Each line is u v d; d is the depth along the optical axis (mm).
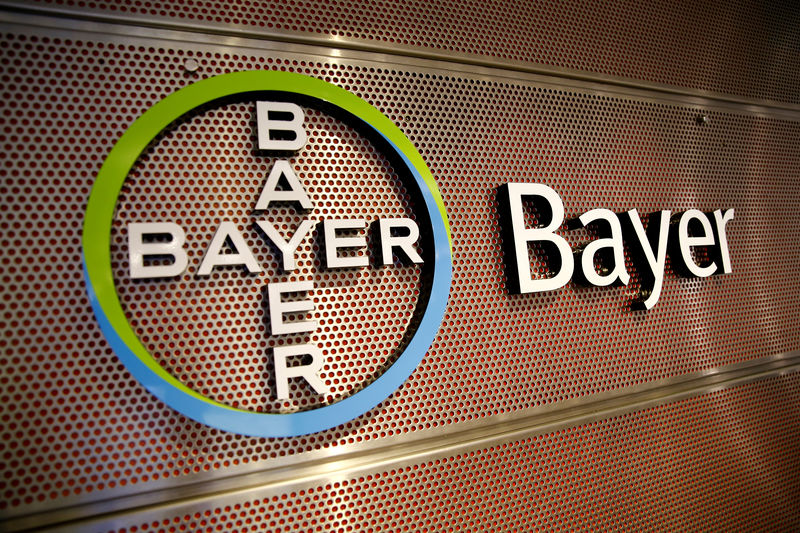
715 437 2549
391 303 1908
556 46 2295
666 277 2482
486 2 2150
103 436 1506
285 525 1688
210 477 1605
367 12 1941
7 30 1500
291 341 1750
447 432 1954
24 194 1495
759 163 2848
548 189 2145
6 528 1407
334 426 1722
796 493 2762
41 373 1467
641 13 2529
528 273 2059
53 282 1498
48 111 1529
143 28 1640
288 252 1719
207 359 1646
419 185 1922
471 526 1962
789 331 2846
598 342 2275
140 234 1553
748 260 2754
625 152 2439
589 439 2221
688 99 2643
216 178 1698
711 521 2502
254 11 1776
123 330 1502
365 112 1876
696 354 2539
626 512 2279
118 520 1494
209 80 1670
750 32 2879
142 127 1587
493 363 2053
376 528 1812
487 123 2129
